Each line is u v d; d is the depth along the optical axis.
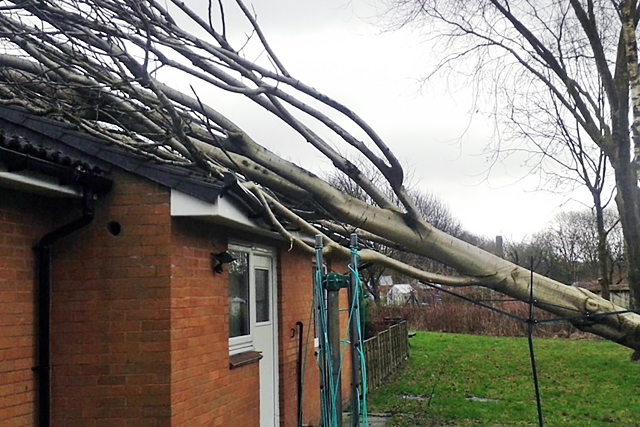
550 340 22.80
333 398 3.94
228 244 6.85
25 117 5.57
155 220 5.38
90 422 5.23
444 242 6.68
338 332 4.10
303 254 9.39
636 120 8.33
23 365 4.98
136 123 6.04
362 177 6.44
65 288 5.39
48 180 4.80
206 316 6.00
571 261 36.44
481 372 15.27
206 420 5.88
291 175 6.32
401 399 11.81
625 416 10.62
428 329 26.94
